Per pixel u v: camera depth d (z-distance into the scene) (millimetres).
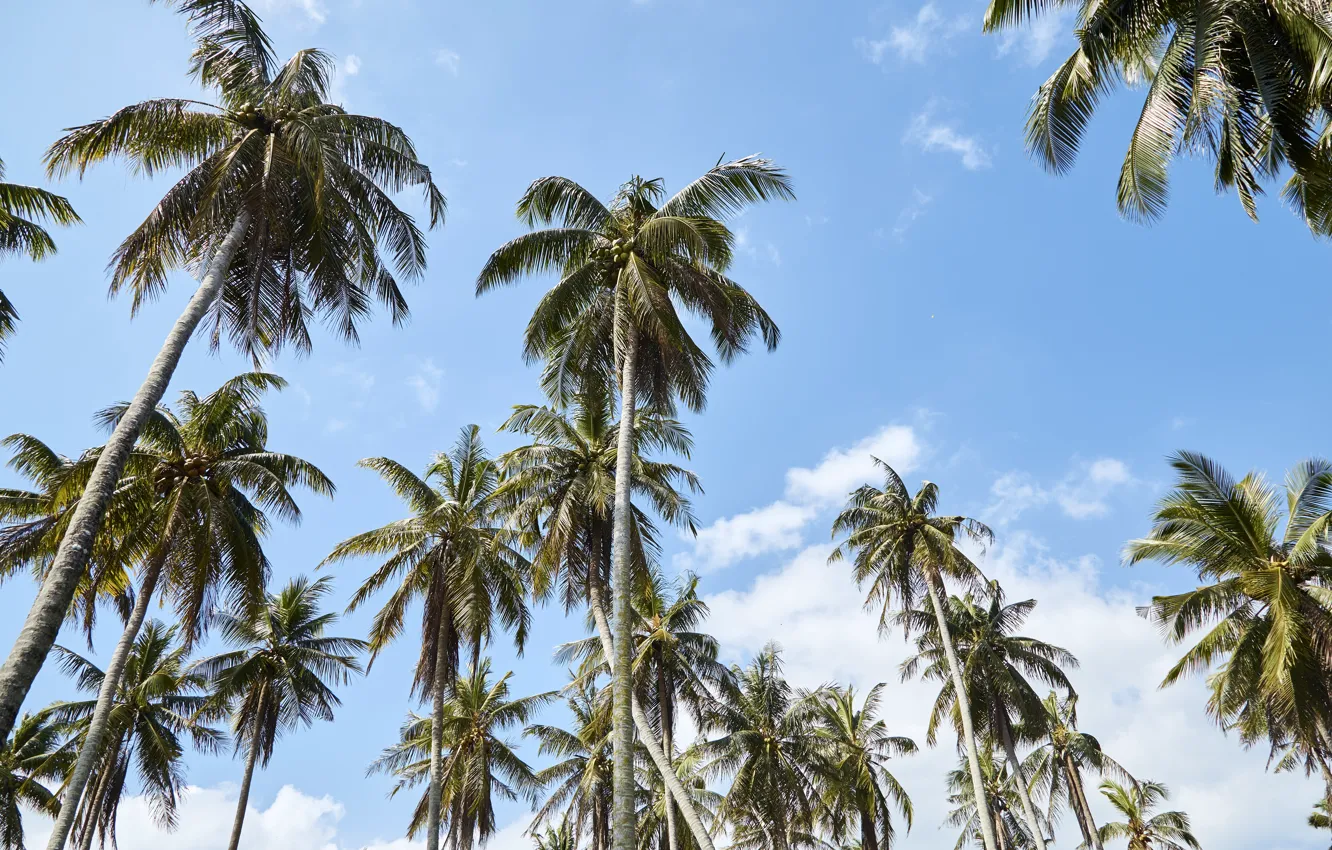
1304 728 22844
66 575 12164
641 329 20938
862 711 41812
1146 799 46906
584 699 40812
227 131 17688
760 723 36688
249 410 27719
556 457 26266
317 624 36938
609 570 26188
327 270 19109
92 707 35312
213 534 25125
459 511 29047
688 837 34750
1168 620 26453
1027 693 37594
